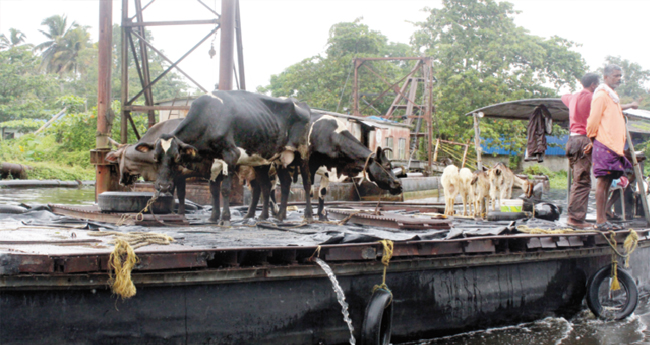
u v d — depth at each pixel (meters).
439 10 36.88
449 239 5.78
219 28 11.17
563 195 22.84
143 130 25.64
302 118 7.82
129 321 4.37
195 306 4.59
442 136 32.62
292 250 4.86
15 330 4.05
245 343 4.81
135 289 4.12
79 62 47.75
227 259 4.63
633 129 11.16
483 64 33.81
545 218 9.55
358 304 5.39
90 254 4.07
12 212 7.64
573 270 7.16
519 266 6.61
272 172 8.53
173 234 5.94
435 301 5.89
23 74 42.25
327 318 5.23
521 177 10.12
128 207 7.08
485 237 5.98
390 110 29.89
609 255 7.70
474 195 9.36
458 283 6.07
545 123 9.66
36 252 4.15
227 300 4.73
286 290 5.01
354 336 5.36
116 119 26.02
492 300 6.34
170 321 4.50
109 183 11.30
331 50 37.69
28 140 28.75
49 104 40.72
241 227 7.02
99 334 4.28
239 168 7.56
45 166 24.70
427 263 5.71
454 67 33.81
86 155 27.30
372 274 5.46
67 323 4.19
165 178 6.55
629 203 9.69
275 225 7.12
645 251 8.32
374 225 7.66
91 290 4.25
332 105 33.56
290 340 5.04
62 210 7.99
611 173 7.26
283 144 7.64
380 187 7.94
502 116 10.76
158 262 4.27
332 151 7.86
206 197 11.23
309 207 8.11
